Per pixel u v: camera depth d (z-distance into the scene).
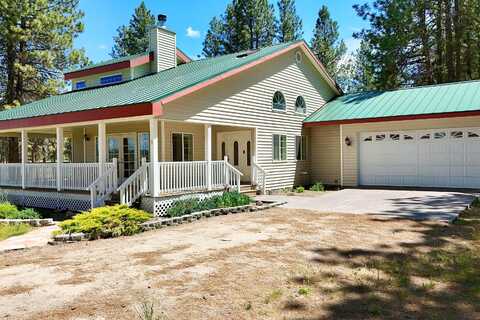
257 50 18.36
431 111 15.30
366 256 6.30
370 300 4.52
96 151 17.69
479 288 4.82
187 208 10.94
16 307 4.49
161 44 18.59
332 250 6.71
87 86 20.17
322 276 5.36
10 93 24.27
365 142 17.89
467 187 15.44
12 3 22.31
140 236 8.39
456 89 16.95
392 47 25.73
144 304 4.44
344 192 15.52
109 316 4.19
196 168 12.62
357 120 17.11
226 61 16.89
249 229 8.74
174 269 5.80
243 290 4.89
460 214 9.91
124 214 8.84
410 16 25.14
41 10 24.05
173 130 15.18
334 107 19.58
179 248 7.11
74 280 5.40
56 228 9.81
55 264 6.26
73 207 13.01
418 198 12.93
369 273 5.46
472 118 15.22
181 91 11.70
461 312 4.18
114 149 16.80
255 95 15.84
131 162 16.17
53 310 4.38
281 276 5.39
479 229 8.14
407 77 27.64
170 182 11.66
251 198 13.41
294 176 18.36
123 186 10.95
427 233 7.83
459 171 15.61
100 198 11.82
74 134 18.69
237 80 14.83
